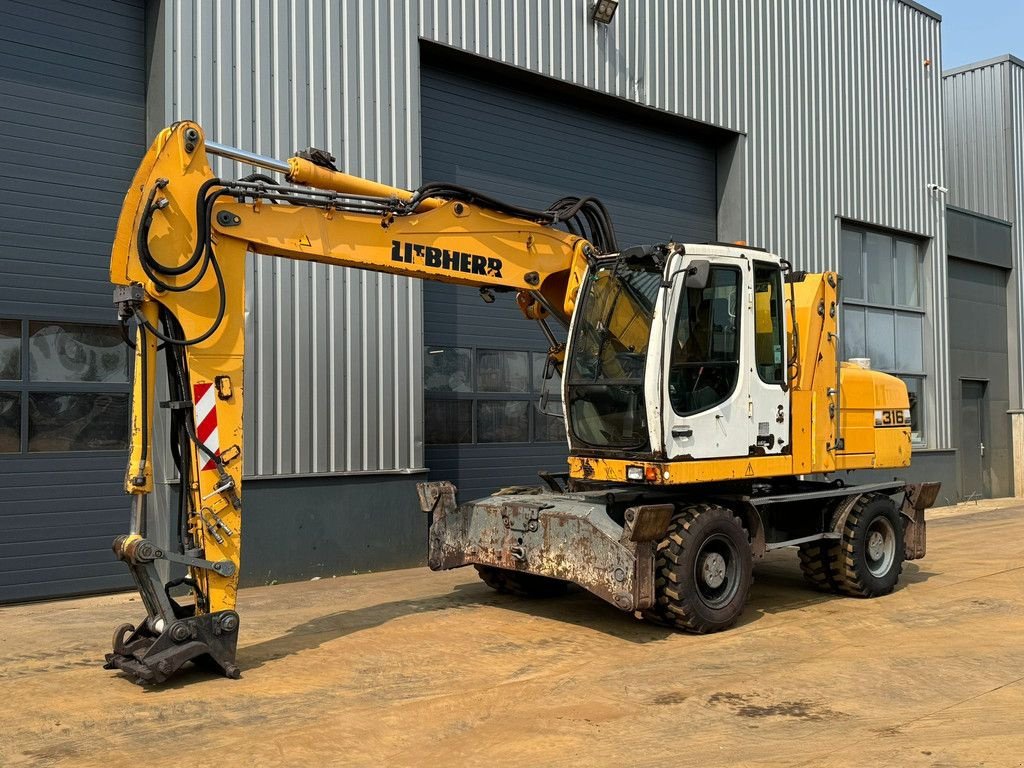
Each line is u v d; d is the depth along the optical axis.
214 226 6.14
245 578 9.39
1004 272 20.48
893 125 17.36
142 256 5.82
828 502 8.72
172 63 9.17
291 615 7.95
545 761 4.68
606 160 13.27
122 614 8.20
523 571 7.47
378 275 10.41
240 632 7.30
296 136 9.91
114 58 9.48
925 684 5.99
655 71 13.34
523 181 12.27
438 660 6.50
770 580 9.69
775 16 15.23
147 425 5.93
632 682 6.00
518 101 12.24
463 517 7.99
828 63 16.16
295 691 5.78
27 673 6.22
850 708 5.51
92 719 5.27
